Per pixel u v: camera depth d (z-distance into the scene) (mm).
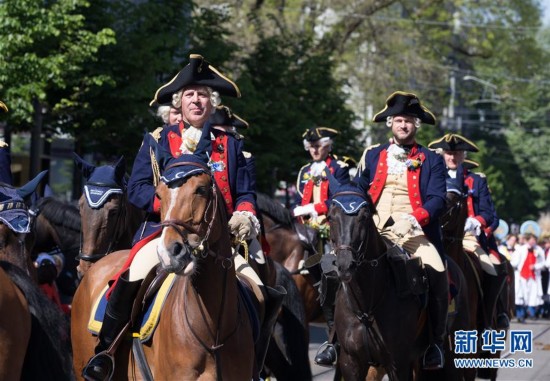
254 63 36406
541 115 87625
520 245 35906
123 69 26906
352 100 51812
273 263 12078
